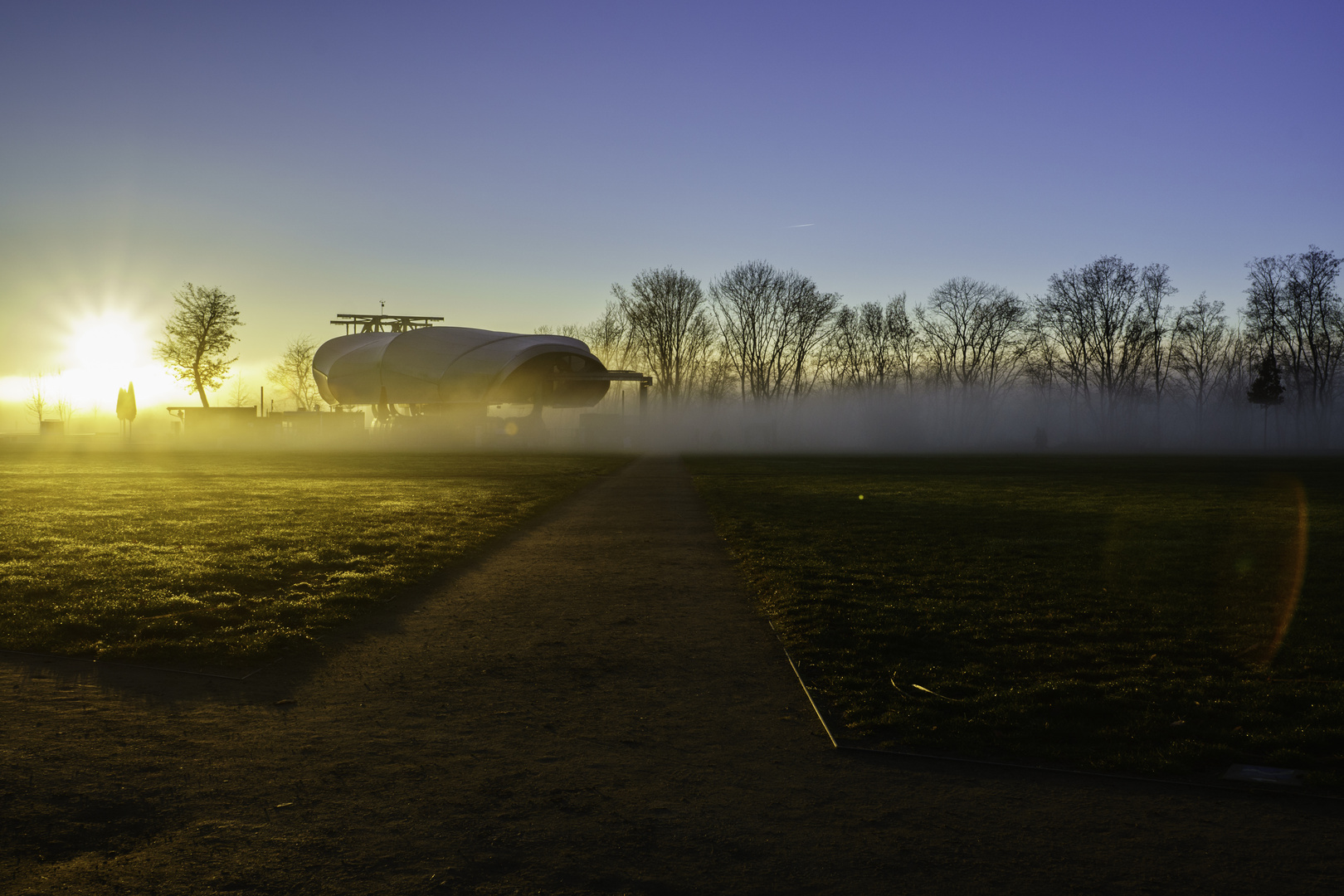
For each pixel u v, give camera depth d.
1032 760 5.14
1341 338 73.88
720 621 9.04
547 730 5.64
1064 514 19.66
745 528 16.91
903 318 86.00
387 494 23.95
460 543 14.47
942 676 6.95
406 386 82.75
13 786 4.50
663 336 86.19
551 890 3.54
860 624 8.75
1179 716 5.94
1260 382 76.25
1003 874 3.74
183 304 77.94
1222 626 8.77
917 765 5.06
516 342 81.06
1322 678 6.96
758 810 4.40
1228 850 4.00
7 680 6.52
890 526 17.31
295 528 15.84
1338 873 3.79
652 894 3.53
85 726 5.53
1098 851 3.97
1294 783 4.80
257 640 7.68
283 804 4.37
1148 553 13.86
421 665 7.21
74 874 3.60
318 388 97.12
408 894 3.48
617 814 4.32
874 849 3.98
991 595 10.38
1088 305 79.12
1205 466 43.62
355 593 10.06
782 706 6.21
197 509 18.92
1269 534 16.19
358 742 5.35
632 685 6.71
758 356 87.88
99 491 23.73
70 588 9.84
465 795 4.53
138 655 7.22
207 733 5.44
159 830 4.03
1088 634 8.44
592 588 10.82
